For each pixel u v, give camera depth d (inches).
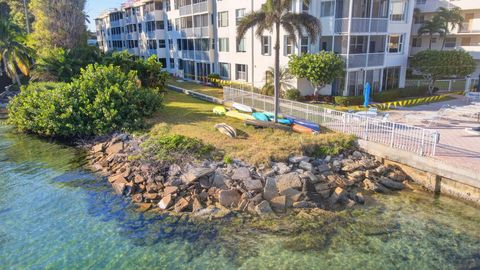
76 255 473.4
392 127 717.9
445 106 1070.4
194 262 455.8
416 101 1154.7
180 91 1509.6
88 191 657.6
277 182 628.1
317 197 616.1
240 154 715.4
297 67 1099.9
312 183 640.4
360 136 778.2
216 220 549.0
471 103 1025.5
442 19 1524.4
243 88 1422.2
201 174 640.4
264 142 781.3
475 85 1384.1
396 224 533.3
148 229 530.9
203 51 1742.1
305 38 1198.9
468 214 557.0
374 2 1165.1
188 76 1957.4
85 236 515.5
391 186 649.6
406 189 647.8
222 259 459.8
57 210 590.9
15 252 481.1
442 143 715.4
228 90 1180.5
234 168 669.9
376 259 453.7
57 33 1781.5
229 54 1576.0
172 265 451.2
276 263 449.4
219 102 1232.2
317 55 1103.0
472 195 583.5
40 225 546.0
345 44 1142.3
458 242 486.9
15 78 1713.8
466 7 1588.3
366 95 1064.2
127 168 706.2
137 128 940.0
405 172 682.2
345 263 446.9
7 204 612.1
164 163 698.2
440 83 1451.8
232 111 1045.2
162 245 491.8
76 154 866.8
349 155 750.5
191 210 580.1
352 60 1139.9
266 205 576.4
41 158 840.9
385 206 587.8
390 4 1197.7
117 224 545.3
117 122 971.9
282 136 815.1
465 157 633.6
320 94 1211.9
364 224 534.0
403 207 583.8
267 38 1311.5
